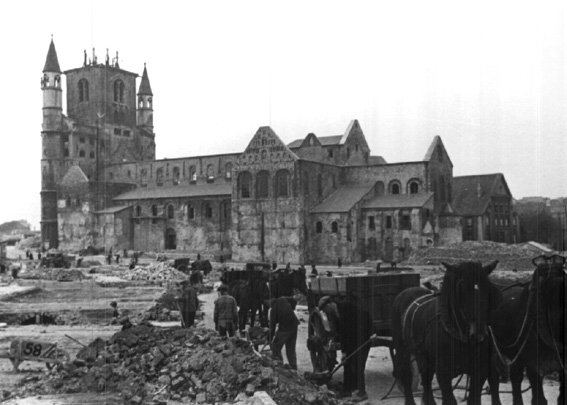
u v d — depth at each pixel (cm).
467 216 7625
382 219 7950
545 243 3884
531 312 1245
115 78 13300
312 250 8256
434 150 8112
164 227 10394
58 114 12356
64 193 11444
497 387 1266
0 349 2230
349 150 9438
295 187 8212
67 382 1628
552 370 1237
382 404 1449
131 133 13525
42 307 3588
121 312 3403
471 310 1154
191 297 2528
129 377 1612
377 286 1592
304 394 1405
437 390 1549
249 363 1535
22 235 12756
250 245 8631
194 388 1509
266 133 8544
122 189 11619
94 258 9462
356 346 1541
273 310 1811
